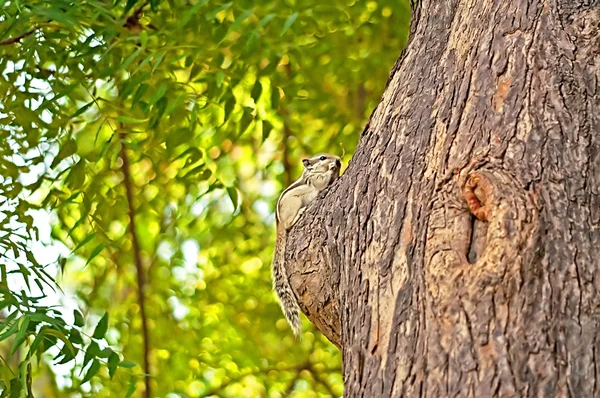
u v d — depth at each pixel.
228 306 14.25
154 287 13.76
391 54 12.25
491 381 4.29
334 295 5.86
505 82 5.27
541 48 5.33
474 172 4.88
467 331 4.45
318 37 11.76
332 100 12.84
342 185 6.07
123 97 9.18
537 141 4.97
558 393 4.23
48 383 12.55
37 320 7.10
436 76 5.77
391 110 5.93
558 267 4.54
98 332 7.50
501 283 4.50
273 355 14.40
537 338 4.36
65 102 11.05
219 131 11.58
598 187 4.83
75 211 12.03
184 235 13.50
